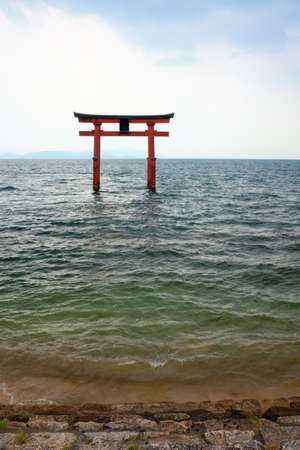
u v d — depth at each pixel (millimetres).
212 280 9648
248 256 12000
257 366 5641
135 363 5711
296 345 6301
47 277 9844
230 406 4473
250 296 8547
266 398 4844
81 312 7574
